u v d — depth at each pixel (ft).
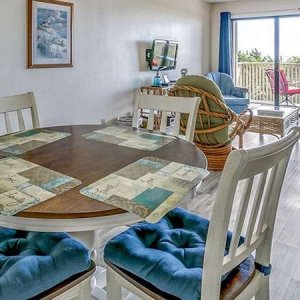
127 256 3.82
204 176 4.14
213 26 23.73
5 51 11.17
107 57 15.40
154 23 18.13
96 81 14.99
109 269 3.99
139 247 4.00
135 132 6.35
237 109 19.42
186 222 4.64
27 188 3.69
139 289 3.69
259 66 24.38
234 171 2.66
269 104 24.08
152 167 4.41
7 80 11.36
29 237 4.17
